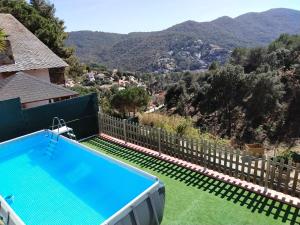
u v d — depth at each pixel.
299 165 8.12
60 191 9.34
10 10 30.28
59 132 12.10
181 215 7.78
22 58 21.73
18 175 10.48
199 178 9.89
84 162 10.09
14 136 12.94
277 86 41.06
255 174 9.20
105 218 7.92
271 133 36.72
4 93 14.15
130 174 8.30
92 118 15.24
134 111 20.84
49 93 15.21
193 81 60.88
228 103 47.91
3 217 6.50
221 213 7.83
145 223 6.29
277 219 7.51
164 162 11.35
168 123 15.59
